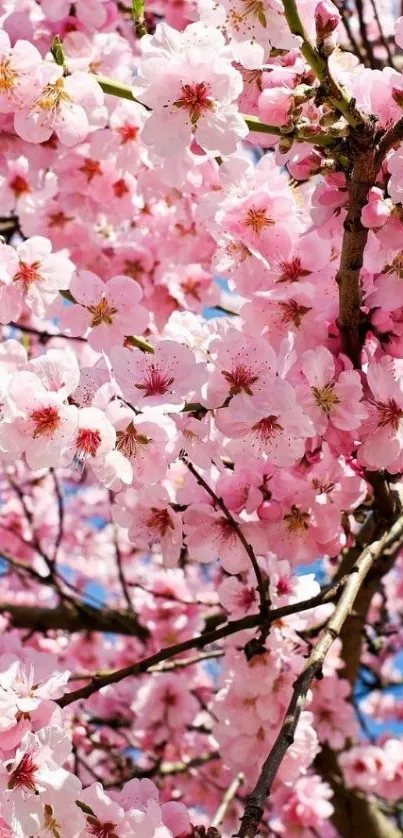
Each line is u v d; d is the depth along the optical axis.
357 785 4.94
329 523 3.00
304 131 2.40
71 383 2.35
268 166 2.98
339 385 2.66
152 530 3.08
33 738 2.42
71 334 3.09
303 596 3.27
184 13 3.95
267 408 2.53
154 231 4.25
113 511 3.10
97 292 3.05
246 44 2.48
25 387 2.31
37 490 6.86
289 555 3.04
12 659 2.57
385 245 2.54
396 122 2.36
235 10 2.42
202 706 5.16
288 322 2.83
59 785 2.38
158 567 6.59
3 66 2.84
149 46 2.45
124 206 4.13
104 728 5.71
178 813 2.73
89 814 2.50
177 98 2.46
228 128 2.46
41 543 6.73
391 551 3.83
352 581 2.94
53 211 4.28
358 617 4.55
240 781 4.29
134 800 2.69
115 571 7.09
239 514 3.02
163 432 2.40
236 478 2.95
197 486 3.03
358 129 2.34
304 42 2.30
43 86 2.86
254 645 2.96
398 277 2.66
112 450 2.37
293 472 2.93
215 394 2.55
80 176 4.06
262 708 3.38
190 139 2.47
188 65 2.41
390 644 7.13
